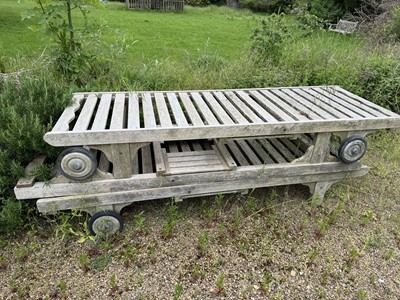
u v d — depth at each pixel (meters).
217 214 2.65
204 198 2.82
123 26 9.44
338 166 2.60
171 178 2.30
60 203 2.17
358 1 10.41
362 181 3.18
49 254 2.23
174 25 10.47
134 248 2.29
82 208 2.24
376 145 3.82
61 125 2.06
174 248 2.32
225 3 20.17
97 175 2.18
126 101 2.79
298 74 4.41
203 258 2.26
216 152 2.62
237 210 2.57
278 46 4.95
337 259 2.32
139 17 11.88
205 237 2.35
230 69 4.55
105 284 2.04
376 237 2.53
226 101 2.70
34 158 2.38
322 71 4.38
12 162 2.20
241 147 2.86
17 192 2.10
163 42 7.37
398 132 3.99
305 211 2.75
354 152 2.50
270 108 2.58
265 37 5.00
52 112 2.44
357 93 4.23
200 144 2.89
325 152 2.53
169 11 15.06
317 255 2.34
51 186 2.13
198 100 2.71
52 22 3.63
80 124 2.09
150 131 2.03
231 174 2.40
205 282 2.09
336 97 2.96
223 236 2.45
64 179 2.15
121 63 4.45
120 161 2.15
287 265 2.25
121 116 2.28
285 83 4.26
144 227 2.47
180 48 6.76
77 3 3.51
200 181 2.37
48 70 3.83
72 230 2.28
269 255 2.31
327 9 11.39
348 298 2.05
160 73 4.25
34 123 2.23
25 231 2.39
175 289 2.03
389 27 6.90
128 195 2.26
